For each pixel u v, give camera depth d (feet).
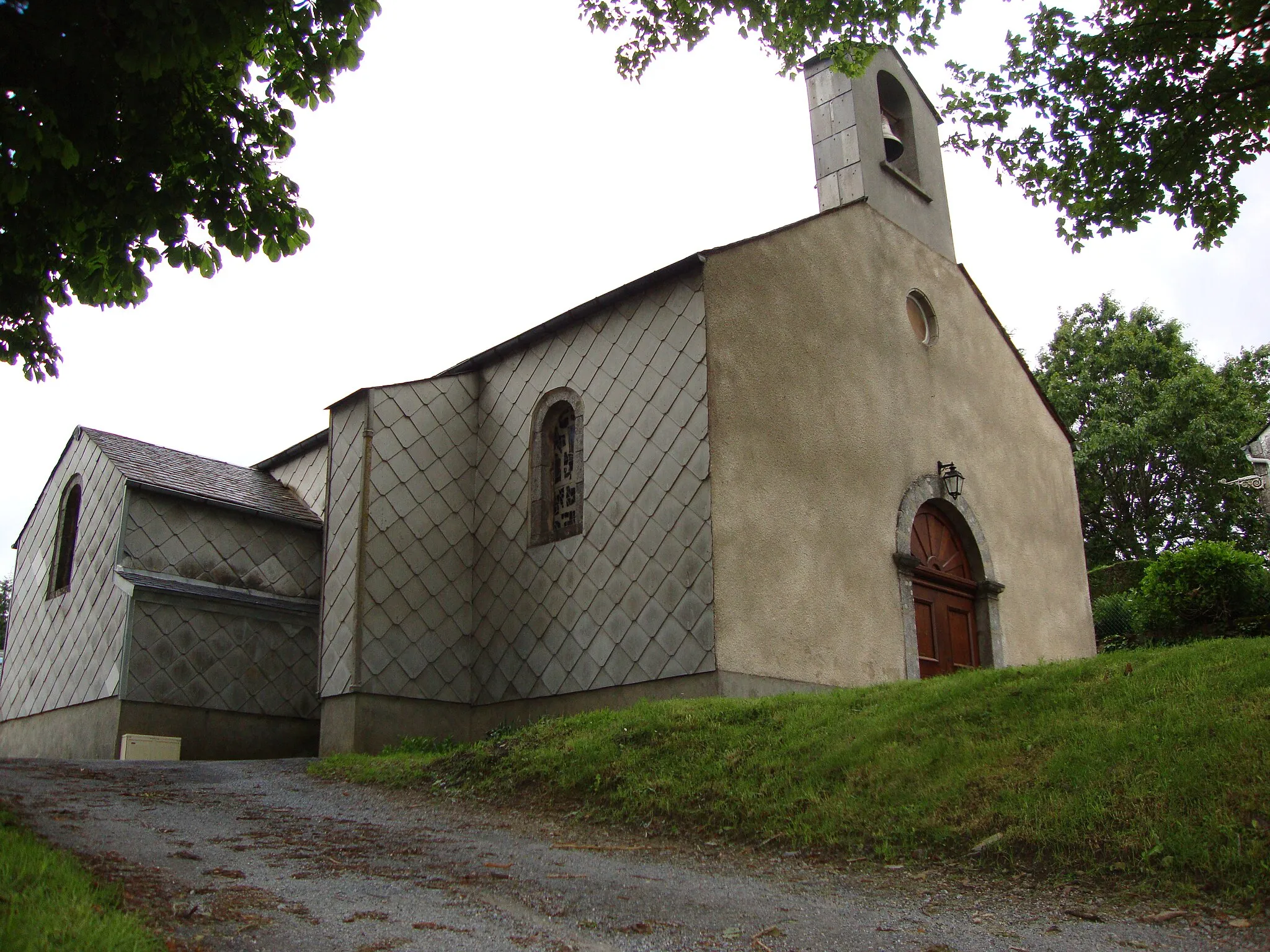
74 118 18.63
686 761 28.02
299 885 18.43
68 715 49.60
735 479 38.65
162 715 46.37
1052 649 55.62
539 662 43.19
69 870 17.20
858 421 46.06
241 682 49.47
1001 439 56.75
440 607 45.85
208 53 17.74
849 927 16.67
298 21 21.04
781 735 28.22
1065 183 31.96
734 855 22.27
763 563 38.86
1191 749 20.84
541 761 30.48
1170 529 105.91
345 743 42.14
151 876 18.39
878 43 34.76
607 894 18.79
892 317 50.57
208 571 50.62
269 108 22.30
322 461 57.31
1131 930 16.12
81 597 51.01
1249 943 15.26
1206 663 24.90
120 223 20.12
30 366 22.38
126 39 17.62
